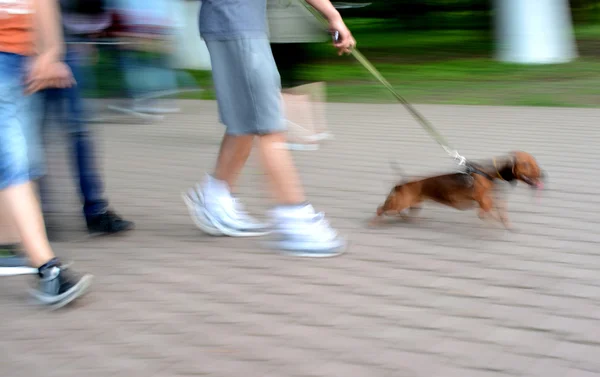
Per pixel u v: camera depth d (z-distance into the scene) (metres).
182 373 3.34
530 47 13.12
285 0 7.43
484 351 3.40
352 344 3.53
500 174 4.89
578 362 3.27
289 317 3.85
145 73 9.87
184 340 3.66
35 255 4.10
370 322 3.75
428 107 9.96
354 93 11.39
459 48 15.45
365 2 19.61
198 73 12.93
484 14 18.75
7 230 4.78
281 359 3.42
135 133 8.91
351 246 4.84
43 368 3.47
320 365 3.35
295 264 4.57
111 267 4.66
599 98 9.99
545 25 13.05
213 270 4.54
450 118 9.04
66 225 5.52
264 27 4.67
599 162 6.61
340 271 4.43
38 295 4.11
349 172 6.68
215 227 5.09
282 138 4.73
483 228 5.07
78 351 3.61
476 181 4.89
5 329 3.90
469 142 7.64
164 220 5.57
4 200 4.13
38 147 5.20
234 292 4.20
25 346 3.70
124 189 6.46
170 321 3.88
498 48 13.62
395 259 4.57
